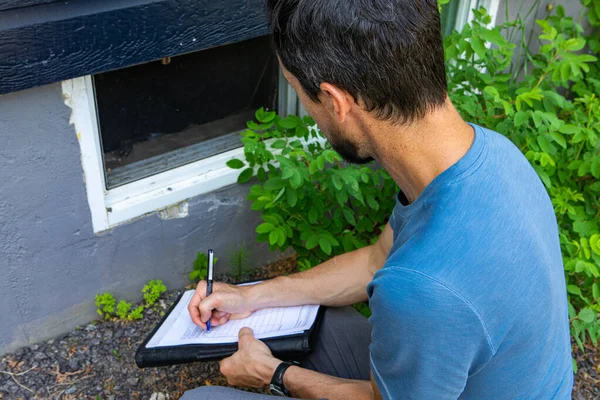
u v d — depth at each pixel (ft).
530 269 3.55
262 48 7.52
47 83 5.31
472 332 3.42
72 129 5.91
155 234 7.16
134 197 6.84
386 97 3.43
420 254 3.41
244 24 6.05
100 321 7.30
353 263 5.58
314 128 7.61
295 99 8.03
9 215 6.01
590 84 9.10
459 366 3.54
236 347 5.34
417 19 3.33
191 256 7.65
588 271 6.76
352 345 5.53
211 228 7.58
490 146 3.64
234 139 7.75
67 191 6.22
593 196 7.86
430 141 3.57
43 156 5.88
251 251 8.11
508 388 3.89
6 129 5.55
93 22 5.25
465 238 3.40
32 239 6.28
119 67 5.60
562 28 8.59
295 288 5.66
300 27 3.42
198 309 5.62
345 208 7.23
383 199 7.63
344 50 3.35
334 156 6.38
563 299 3.98
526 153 6.87
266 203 6.96
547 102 7.55
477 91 8.41
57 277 6.69
